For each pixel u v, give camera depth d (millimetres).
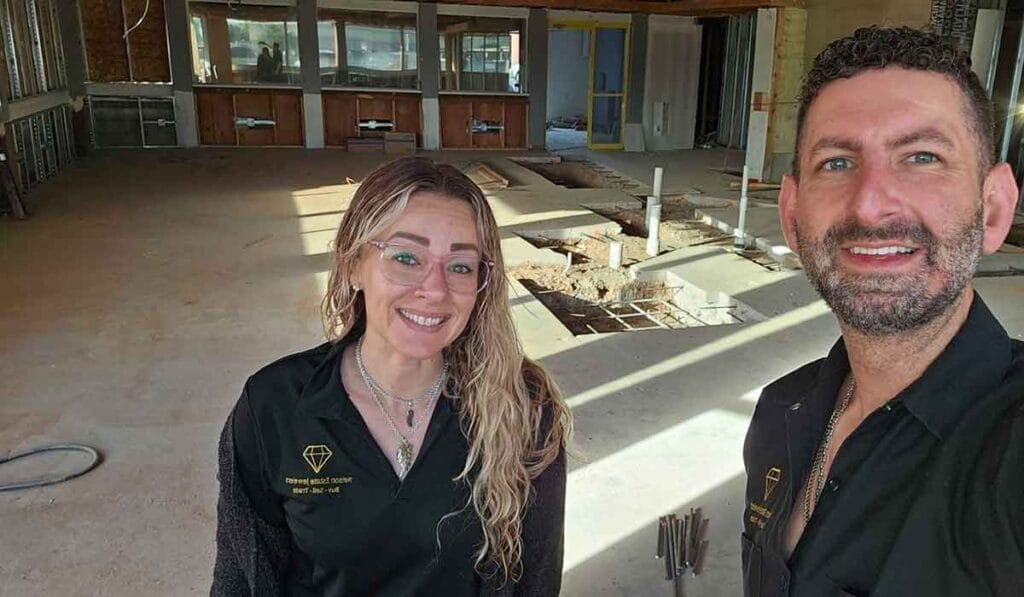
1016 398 856
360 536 1337
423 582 1375
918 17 8602
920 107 896
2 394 3879
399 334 1313
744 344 4605
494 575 1412
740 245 6965
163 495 2990
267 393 1354
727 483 3078
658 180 7023
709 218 8125
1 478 3086
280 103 13594
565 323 5500
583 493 2996
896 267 906
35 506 2900
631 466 3203
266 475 1358
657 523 2811
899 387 969
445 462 1353
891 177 902
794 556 1008
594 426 3551
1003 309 5219
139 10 12852
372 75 13703
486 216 1373
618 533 2748
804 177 997
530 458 1424
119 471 3158
